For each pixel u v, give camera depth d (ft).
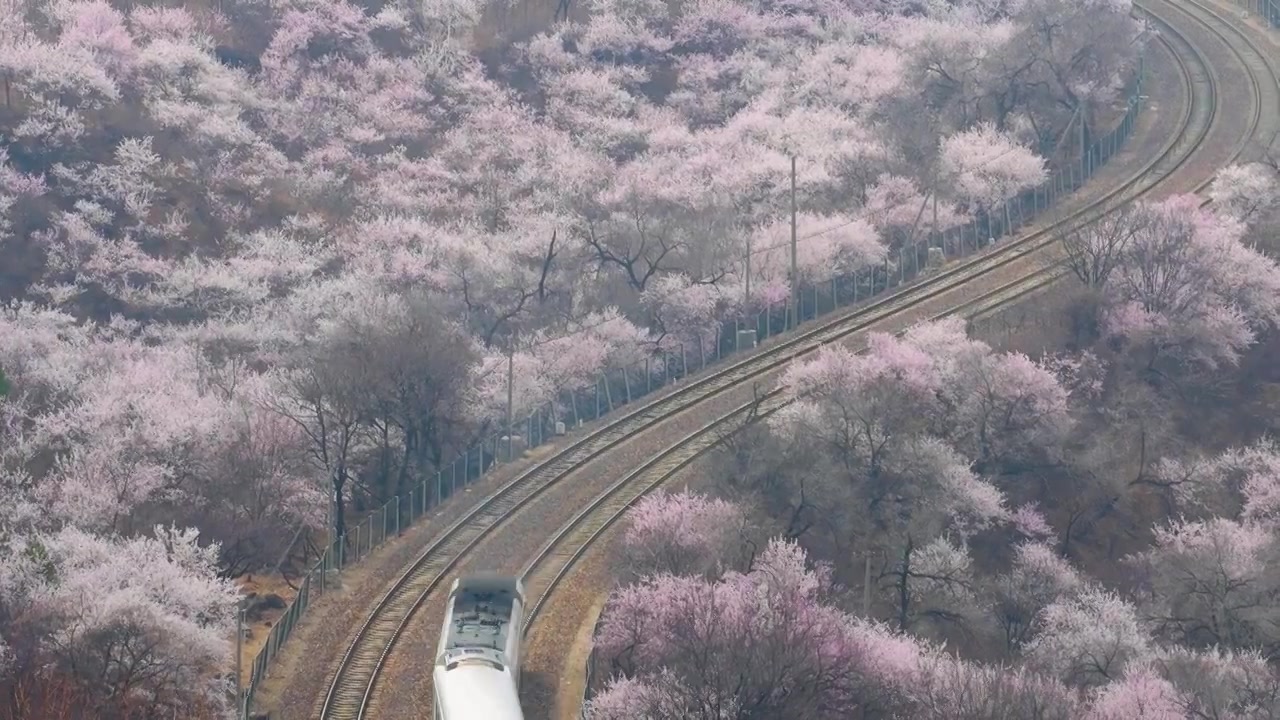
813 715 629.10
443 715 577.84
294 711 654.53
